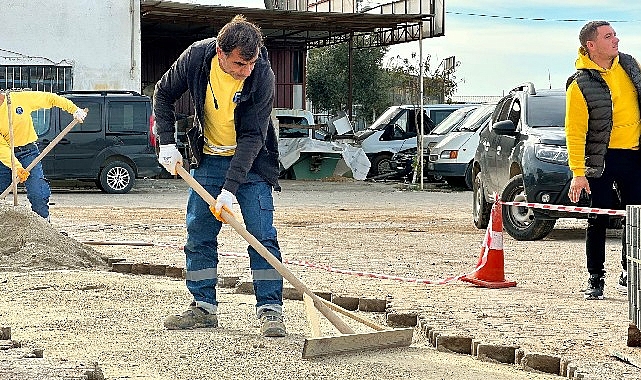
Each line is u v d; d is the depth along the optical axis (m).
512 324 6.70
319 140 29.66
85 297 7.75
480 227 14.45
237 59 5.95
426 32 30.89
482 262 8.66
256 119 6.27
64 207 17.91
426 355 5.90
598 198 7.73
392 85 48.84
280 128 30.67
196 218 6.54
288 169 29.55
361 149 29.27
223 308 7.36
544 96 13.65
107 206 18.30
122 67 26.20
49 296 7.77
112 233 13.07
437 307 7.37
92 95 22.08
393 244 12.11
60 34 25.69
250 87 6.18
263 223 6.47
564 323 6.77
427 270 9.65
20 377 4.79
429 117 29.58
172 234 13.04
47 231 9.65
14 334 6.27
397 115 29.83
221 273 9.03
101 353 5.73
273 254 6.47
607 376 5.25
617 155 7.64
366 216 16.72
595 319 6.95
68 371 4.95
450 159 24.52
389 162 29.23
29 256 9.31
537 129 13.02
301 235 13.20
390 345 6.01
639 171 7.64
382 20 29.97
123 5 26.16
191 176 6.47
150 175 22.66
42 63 25.50
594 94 7.55
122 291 8.05
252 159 6.27
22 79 25.42
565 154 12.16
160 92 6.45
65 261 9.40
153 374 5.24
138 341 6.09
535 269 9.83
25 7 25.36
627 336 6.02
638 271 5.84
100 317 6.89
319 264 10.00
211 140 6.48
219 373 5.29
